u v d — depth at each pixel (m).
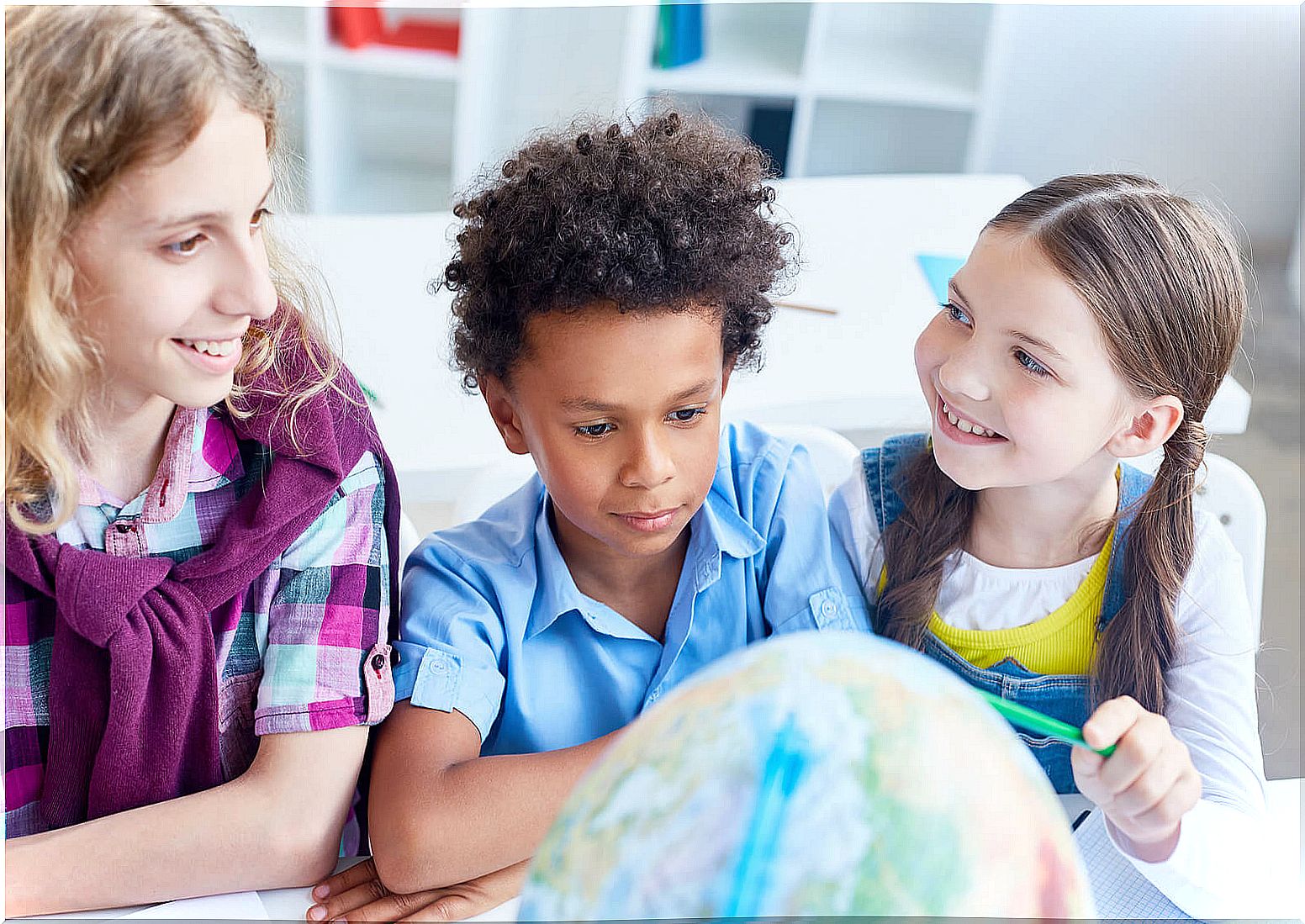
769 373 1.39
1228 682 0.86
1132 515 0.89
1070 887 0.35
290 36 2.87
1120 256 0.76
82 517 0.75
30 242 0.61
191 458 0.76
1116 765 0.63
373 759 0.81
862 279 1.60
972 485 0.83
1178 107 3.15
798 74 3.01
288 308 0.79
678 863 0.33
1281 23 3.04
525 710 0.86
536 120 3.04
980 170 3.05
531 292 0.71
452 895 0.74
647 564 0.87
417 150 3.22
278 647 0.78
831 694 0.35
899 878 0.32
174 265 0.62
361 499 0.82
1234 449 2.41
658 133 0.79
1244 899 0.72
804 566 0.90
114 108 0.58
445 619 0.83
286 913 0.74
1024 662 0.91
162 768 0.77
